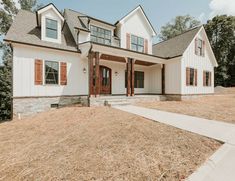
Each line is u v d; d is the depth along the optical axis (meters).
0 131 6.29
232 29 34.56
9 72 17.50
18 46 9.42
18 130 6.14
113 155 3.52
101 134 4.77
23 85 9.55
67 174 2.89
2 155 3.90
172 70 14.84
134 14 15.20
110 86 14.46
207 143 4.12
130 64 12.49
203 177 2.74
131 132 4.81
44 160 3.46
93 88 11.98
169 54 15.39
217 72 34.00
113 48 11.21
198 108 9.45
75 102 11.58
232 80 33.06
